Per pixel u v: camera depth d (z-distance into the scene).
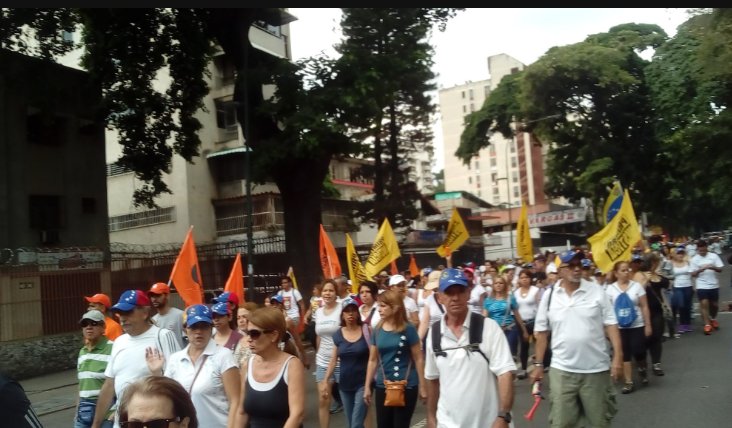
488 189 115.44
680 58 36.47
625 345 9.47
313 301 12.19
